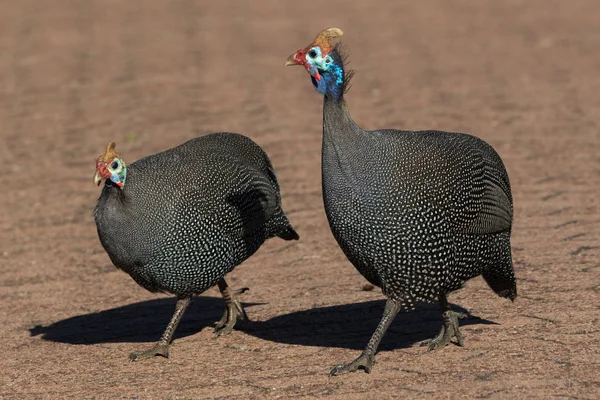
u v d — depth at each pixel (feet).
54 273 48.96
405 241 32.96
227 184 38.75
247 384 33.45
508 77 90.33
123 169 36.35
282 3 148.05
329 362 35.09
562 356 33.53
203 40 118.01
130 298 45.44
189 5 149.38
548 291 40.63
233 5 148.15
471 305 40.19
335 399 31.40
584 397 29.99
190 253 37.40
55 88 94.84
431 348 35.47
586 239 47.39
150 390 33.68
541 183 57.67
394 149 33.22
